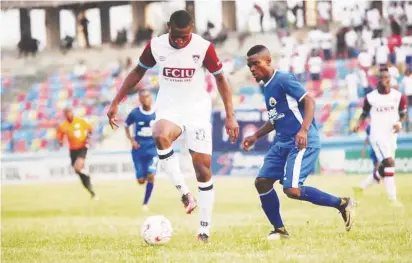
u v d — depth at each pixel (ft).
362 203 120.57
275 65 240.53
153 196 159.74
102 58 271.90
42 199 162.09
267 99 68.64
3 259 61.93
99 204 146.41
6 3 277.85
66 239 78.18
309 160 66.54
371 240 66.33
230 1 258.37
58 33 284.20
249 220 98.58
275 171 68.90
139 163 132.05
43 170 212.23
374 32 238.27
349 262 52.49
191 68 66.74
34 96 261.65
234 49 256.93
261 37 256.93
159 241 67.31
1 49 279.69
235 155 200.95
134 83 69.62
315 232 75.61
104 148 237.25
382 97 120.47
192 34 66.90
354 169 192.54
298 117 66.95
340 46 239.50
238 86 243.60
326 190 149.48
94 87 260.21
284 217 98.78
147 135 130.72
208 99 69.67
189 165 198.59
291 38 243.60
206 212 69.51
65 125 156.15
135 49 273.54
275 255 56.95
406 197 132.57
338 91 231.30
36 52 279.90
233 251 60.75
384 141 120.16
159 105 68.59
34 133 248.93
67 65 273.13
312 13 251.19
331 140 193.98
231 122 68.39
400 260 53.21
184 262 54.49
